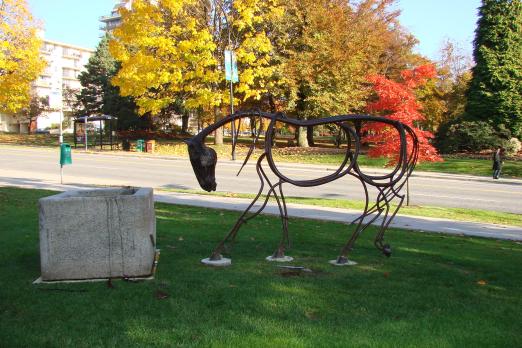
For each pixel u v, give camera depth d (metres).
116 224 5.73
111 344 3.99
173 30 30.38
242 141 49.84
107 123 49.66
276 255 7.17
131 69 30.95
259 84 34.53
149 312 4.74
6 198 12.29
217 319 4.59
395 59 48.44
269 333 4.27
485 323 4.74
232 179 19.86
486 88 34.44
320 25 35.75
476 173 26.47
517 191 19.80
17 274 5.94
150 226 5.94
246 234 9.01
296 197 15.38
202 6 32.81
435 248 8.65
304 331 4.34
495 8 34.78
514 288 6.12
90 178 18.88
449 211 14.06
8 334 4.16
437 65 50.31
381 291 5.70
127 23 30.59
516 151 32.59
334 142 54.81
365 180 7.23
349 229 10.27
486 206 15.82
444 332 4.45
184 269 6.32
